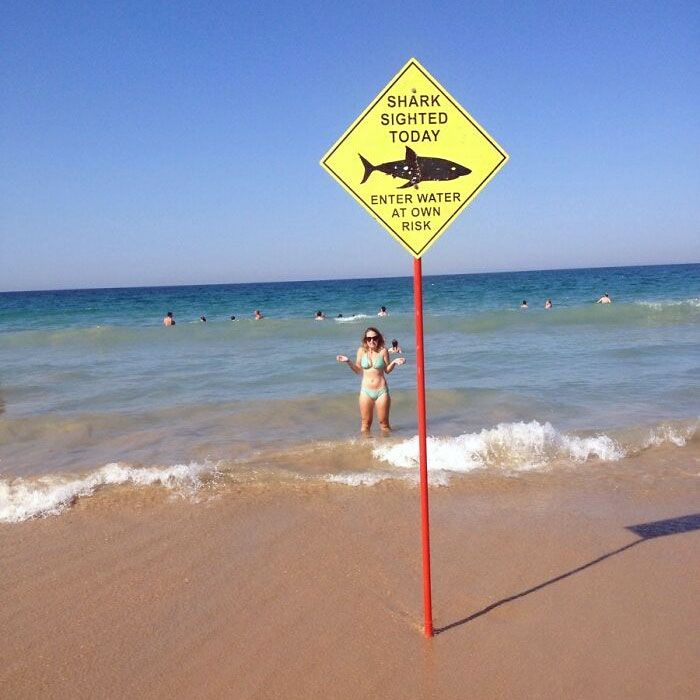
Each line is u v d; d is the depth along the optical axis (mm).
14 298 82250
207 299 56375
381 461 6715
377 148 3221
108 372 13602
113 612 3912
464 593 4027
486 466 6488
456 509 5383
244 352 16797
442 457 6637
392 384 11320
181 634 3674
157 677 3312
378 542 4781
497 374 12188
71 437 8141
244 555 4613
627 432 7453
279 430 8367
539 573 4258
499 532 4914
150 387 11648
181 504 5559
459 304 41031
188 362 15008
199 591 4133
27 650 3561
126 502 5609
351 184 3232
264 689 3199
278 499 5641
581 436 7430
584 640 3502
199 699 3143
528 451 6816
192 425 8672
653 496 5617
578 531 4906
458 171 3223
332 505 5500
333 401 9812
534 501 5543
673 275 78750
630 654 3371
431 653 3436
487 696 3100
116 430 8461
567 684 3160
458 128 3221
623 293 46469
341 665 3363
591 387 10625
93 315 38656
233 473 6297
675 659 3320
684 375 11453
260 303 48250
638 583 4086
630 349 15016
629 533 4848
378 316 25172
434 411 9289
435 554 4566
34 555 4668
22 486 5945
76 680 3309
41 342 20266
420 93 3215
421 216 3242
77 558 4609
